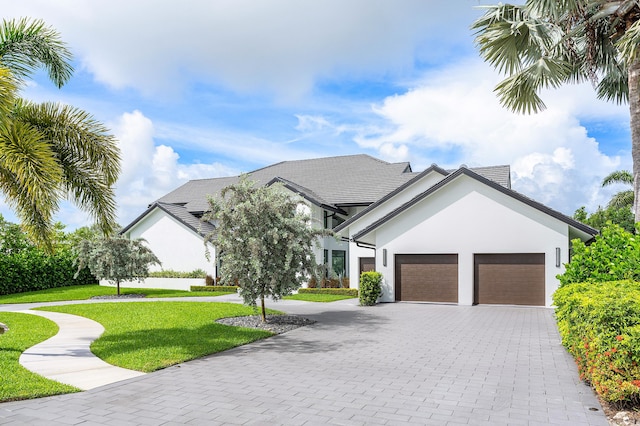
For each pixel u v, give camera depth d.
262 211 12.42
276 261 12.57
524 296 17.52
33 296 22.42
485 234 18.06
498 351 9.12
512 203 17.77
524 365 7.89
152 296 23.53
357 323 13.15
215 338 10.20
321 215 27.17
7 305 18.88
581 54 14.55
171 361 7.92
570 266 9.96
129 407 5.55
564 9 11.81
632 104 11.83
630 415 5.20
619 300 5.60
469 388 6.43
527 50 14.08
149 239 31.48
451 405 5.66
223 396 6.02
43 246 10.00
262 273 12.28
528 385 6.60
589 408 5.55
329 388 6.41
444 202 18.80
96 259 23.92
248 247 12.27
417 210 19.19
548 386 6.55
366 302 18.19
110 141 9.88
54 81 10.06
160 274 29.92
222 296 23.48
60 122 9.57
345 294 23.52
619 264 8.80
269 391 6.26
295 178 32.19
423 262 19.12
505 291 17.81
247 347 9.55
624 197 31.11
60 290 25.70
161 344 9.44
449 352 9.02
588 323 5.85
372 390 6.32
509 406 5.63
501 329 11.98
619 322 5.36
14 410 5.41
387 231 19.59
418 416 5.25
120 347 9.13
